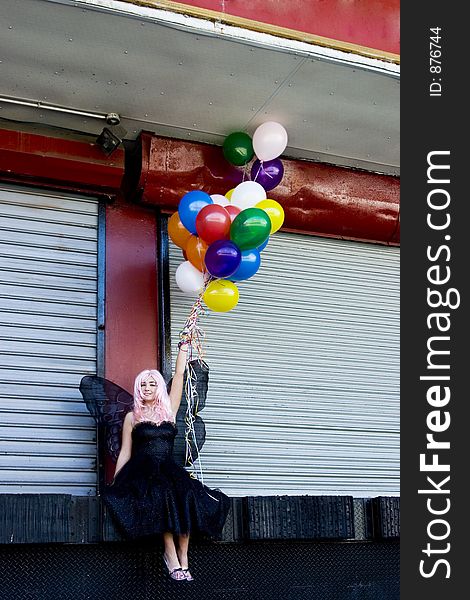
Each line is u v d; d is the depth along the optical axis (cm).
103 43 538
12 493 540
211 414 626
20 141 606
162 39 536
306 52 556
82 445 586
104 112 611
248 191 579
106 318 618
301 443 648
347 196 701
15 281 601
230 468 620
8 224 610
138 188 639
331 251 711
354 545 609
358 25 593
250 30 544
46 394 586
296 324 677
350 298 704
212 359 639
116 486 519
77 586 522
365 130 655
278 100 609
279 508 564
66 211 630
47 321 601
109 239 637
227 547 570
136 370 614
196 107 613
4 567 509
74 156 618
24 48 540
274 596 574
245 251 551
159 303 635
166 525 504
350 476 656
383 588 609
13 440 568
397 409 689
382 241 729
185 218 559
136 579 537
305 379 664
